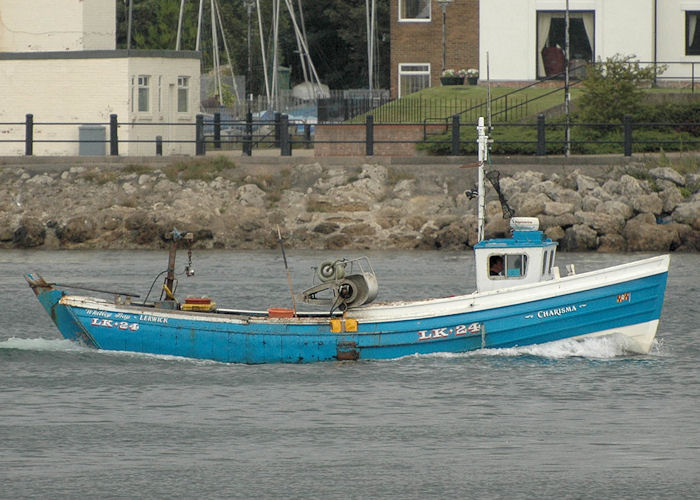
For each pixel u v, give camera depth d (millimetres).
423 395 86000
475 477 69812
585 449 74312
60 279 142000
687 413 81438
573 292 94750
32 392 87375
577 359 95625
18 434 77625
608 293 94750
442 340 95312
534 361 94938
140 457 73250
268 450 74438
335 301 95688
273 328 94938
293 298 96688
